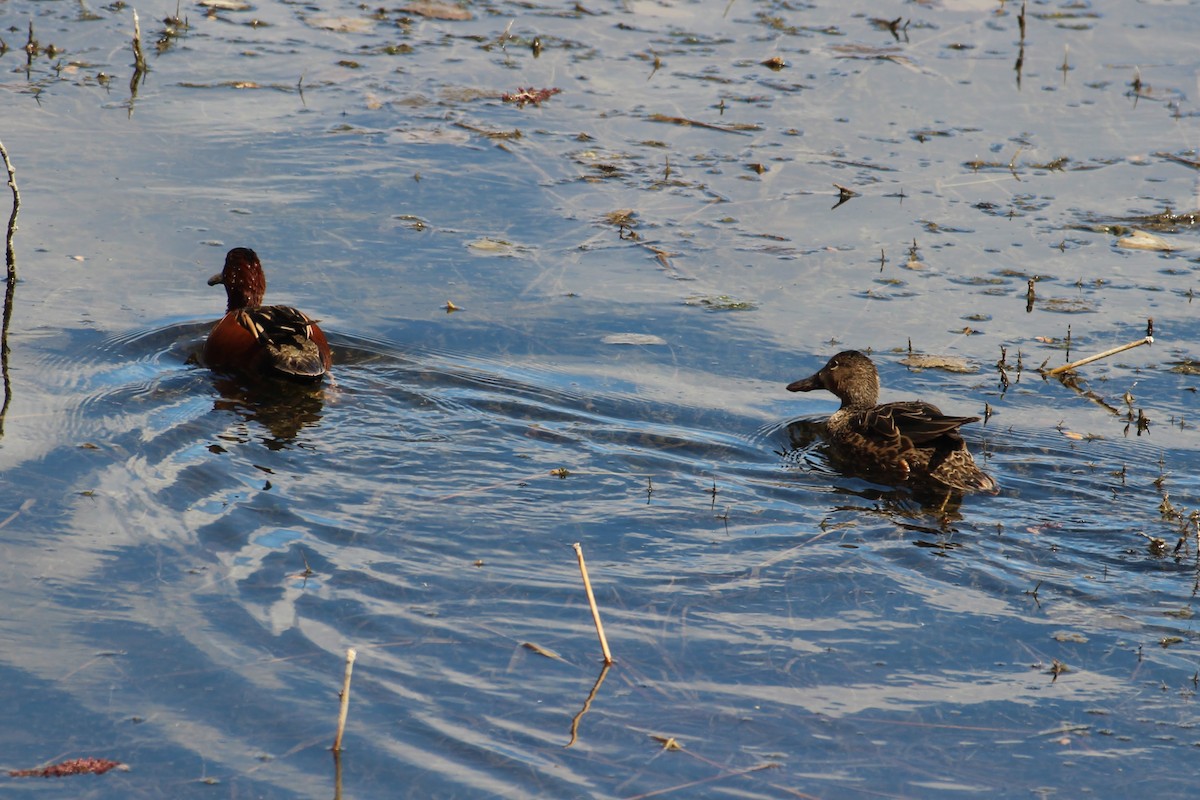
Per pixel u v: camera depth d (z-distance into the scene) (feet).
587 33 89.35
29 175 62.39
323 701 29.60
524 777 27.48
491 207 63.26
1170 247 62.13
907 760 28.63
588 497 40.27
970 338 53.31
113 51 79.71
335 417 44.65
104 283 53.31
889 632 33.50
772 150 72.08
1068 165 71.20
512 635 32.55
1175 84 82.17
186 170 64.54
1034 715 30.35
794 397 49.29
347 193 63.46
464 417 45.27
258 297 52.13
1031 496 41.70
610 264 58.08
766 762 28.35
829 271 58.70
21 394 44.32
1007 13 95.04
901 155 72.02
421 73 80.64
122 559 34.78
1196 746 29.37
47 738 27.94
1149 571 36.99
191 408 44.65
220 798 26.48
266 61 80.48
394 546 36.42
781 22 92.38
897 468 43.57
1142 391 49.57
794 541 38.17
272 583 34.06
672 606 34.30
